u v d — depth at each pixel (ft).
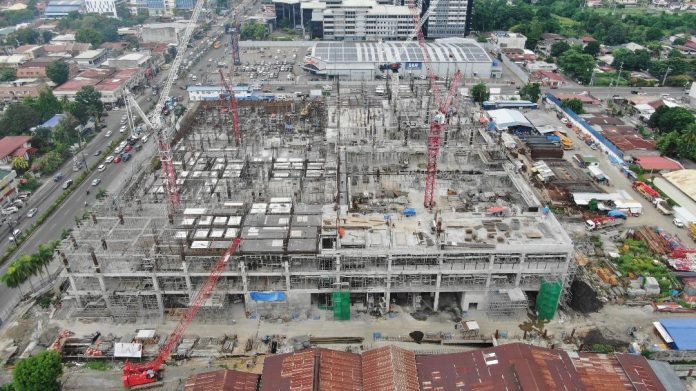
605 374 365.81
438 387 355.77
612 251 536.83
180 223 479.41
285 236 452.35
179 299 465.06
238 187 566.77
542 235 459.73
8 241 552.82
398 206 517.96
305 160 632.38
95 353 411.34
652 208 625.41
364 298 470.39
